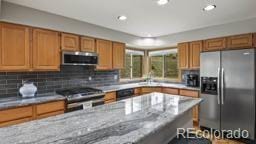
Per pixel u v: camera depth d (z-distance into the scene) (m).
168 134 1.80
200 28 3.76
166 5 2.44
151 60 5.51
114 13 2.79
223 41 3.45
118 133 1.12
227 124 3.07
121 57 4.25
